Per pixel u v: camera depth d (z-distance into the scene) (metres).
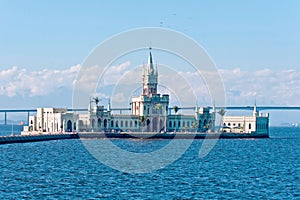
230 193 166.62
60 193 161.62
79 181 187.25
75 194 160.75
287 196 162.62
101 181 187.88
